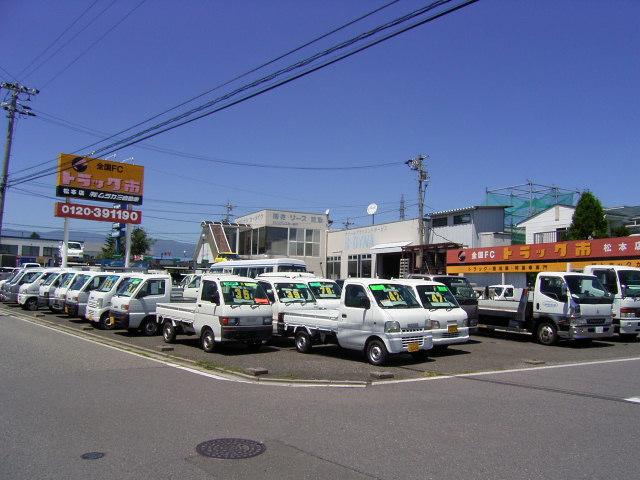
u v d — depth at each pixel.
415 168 34.06
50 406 7.60
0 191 30.70
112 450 5.70
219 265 27.98
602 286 16.00
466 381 10.02
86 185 37.38
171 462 5.34
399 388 9.30
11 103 30.86
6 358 11.81
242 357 12.81
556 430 6.61
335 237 42.59
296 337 13.91
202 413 7.32
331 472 5.11
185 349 13.94
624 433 6.50
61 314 23.61
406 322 11.74
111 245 61.78
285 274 18.97
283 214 41.47
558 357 13.50
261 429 6.55
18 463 5.29
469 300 16.84
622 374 10.88
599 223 28.47
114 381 9.51
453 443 6.05
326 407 7.79
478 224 32.22
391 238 36.75
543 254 23.45
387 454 5.65
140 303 16.75
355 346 12.27
